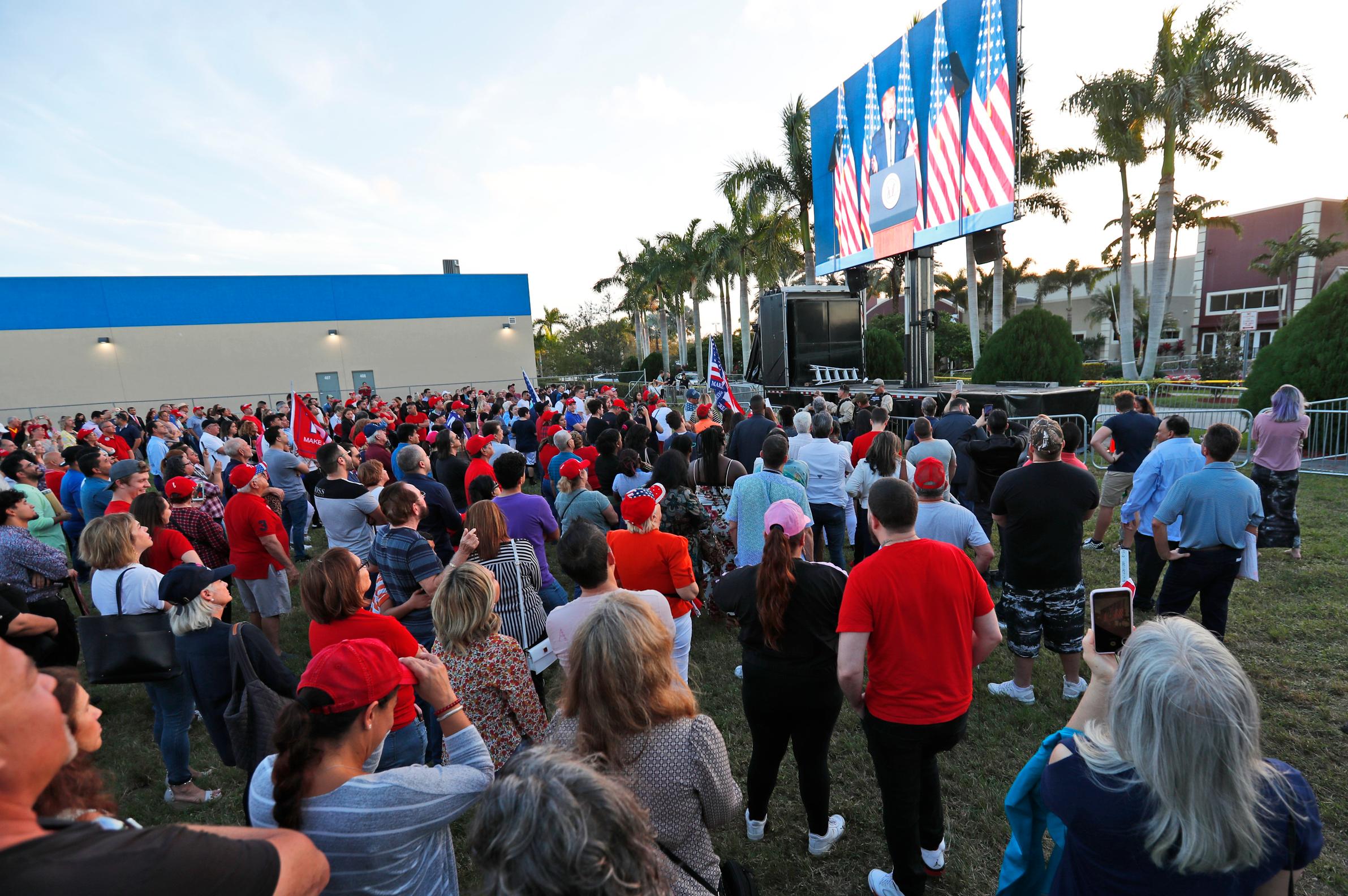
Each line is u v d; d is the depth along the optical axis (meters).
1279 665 4.29
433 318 35.03
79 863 0.85
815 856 2.96
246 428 9.06
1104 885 1.27
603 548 2.78
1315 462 9.71
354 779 1.53
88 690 5.00
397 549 3.61
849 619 2.32
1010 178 11.87
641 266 37.38
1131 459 6.38
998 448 5.40
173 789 3.57
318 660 1.59
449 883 1.74
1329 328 10.21
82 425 16.12
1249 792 1.12
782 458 4.23
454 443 6.72
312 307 32.66
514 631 3.44
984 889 2.75
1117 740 1.24
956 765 3.56
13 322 28.08
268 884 1.04
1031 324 15.35
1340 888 2.67
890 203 15.55
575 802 1.08
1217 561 3.84
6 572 3.83
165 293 30.20
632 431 7.73
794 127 23.36
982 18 12.21
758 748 2.84
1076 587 3.82
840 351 16.88
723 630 5.42
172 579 2.90
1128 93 20.20
